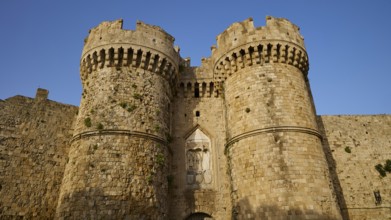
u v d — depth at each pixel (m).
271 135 20.75
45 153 23.22
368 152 27.48
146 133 21.66
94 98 22.41
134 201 19.05
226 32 26.33
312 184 19.17
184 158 25.45
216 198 23.64
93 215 17.95
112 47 23.61
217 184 24.16
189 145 26.28
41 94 25.08
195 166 25.39
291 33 24.97
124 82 22.91
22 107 23.72
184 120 27.11
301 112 22.06
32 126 23.52
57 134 24.38
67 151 24.20
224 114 26.09
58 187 22.75
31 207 21.22
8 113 22.91
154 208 19.78
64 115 25.41
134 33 24.50
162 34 26.14
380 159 27.25
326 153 27.09
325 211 18.59
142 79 23.59
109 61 23.52
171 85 26.75
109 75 23.06
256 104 22.23
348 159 27.02
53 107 25.17
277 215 18.28
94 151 19.98
